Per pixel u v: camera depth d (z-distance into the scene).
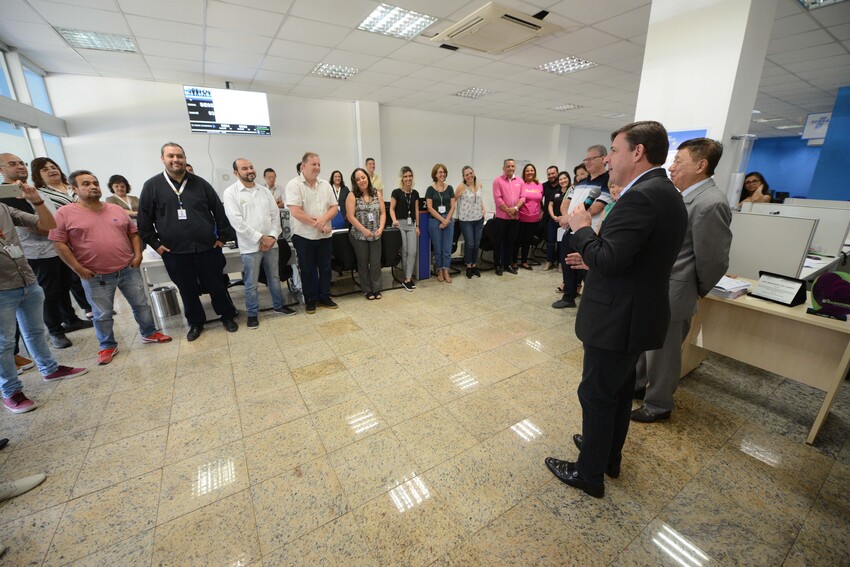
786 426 1.76
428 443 1.65
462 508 1.31
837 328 1.46
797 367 1.76
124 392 2.07
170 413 1.88
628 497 1.35
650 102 2.75
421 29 3.67
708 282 1.52
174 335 2.86
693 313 1.58
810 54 4.28
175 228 2.51
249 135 6.04
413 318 3.17
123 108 5.17
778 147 11.73
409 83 5.68
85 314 3.38
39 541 1.20
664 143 1.07
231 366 2.36
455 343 2.68
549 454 1.58
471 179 4.27
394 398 2.00
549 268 4.89
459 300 3.65
